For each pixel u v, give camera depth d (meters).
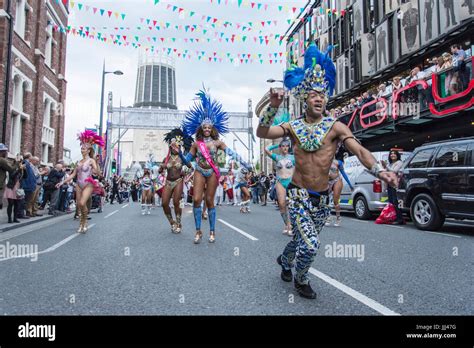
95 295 3.28
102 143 8.13
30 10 18.31
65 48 24.59
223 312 2.85
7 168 9.08
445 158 7.80
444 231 8.04
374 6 19.25
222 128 6.96
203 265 4.48
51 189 12.02
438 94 11.15
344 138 2.98
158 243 6.18
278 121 6.70
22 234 7.51
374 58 19.27
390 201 9.54
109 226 8.93
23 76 17.53
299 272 3.17
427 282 3.72
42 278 3.87
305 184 3.16
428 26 14.75
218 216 11.91
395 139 15.84
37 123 19.08
